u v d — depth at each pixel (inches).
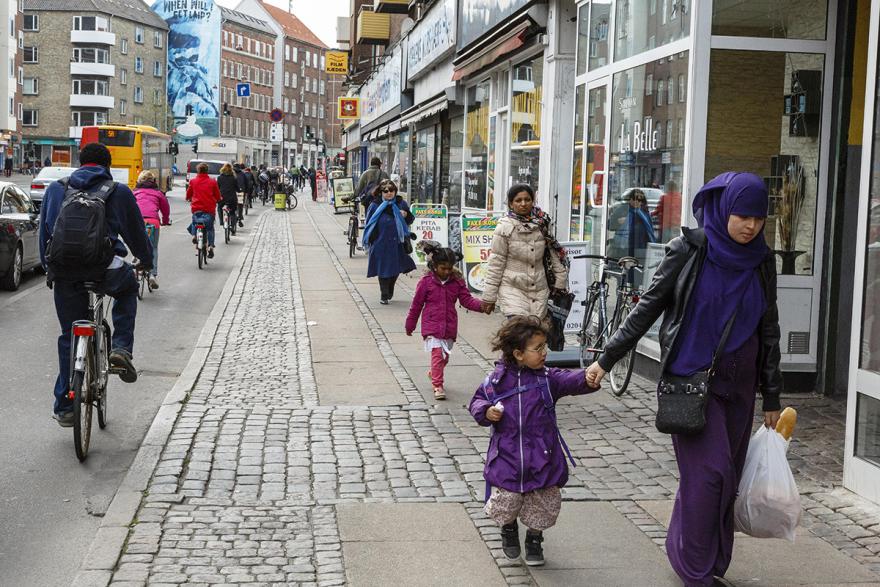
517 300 325.7
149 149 2059.5
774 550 207.9
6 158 2987.2
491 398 194.4
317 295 617.9
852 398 245.6
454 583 189.5
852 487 245.3
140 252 294.5
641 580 191.6
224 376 376.2
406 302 590.6
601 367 188.9
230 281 682.8
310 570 195.2
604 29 437.4
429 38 960.9
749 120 343.6
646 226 382.6
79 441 263.1
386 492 245.3
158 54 4709.6
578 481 254.1
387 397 344.8
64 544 210.4
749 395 183.5
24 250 637.9
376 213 576.4
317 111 6269.7
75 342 270.4
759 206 174.4
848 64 339.6
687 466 181.5
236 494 240.8
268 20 5684.1
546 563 199.6
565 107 558.6
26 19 4227.4
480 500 239.5
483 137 782.5
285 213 1733.5
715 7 339.6
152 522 219.3
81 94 4254.4
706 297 178.2
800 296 347.3
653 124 377.4
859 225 244.1
